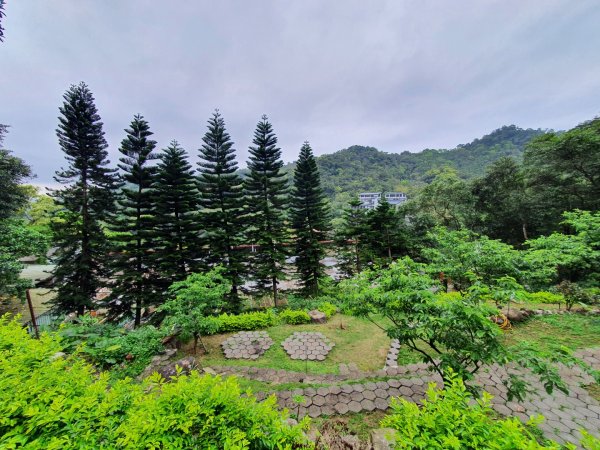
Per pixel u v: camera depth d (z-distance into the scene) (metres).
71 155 9.81
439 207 16.34
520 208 13.85
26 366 1.92
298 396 3.26
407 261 3.47
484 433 1.36
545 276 6.78
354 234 13.50
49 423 1.49
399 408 1.73
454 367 2.73
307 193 12.14
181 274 9.59
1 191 9.63
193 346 6.02
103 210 10.37
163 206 9.67
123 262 9.54
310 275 12.66
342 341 6.25
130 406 1.73
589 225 6.80
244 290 11.74
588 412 3.33
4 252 9.40
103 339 5.36
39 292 13.46
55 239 9.31
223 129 10.85
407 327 3.09
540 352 2.42
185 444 1.50
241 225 11.29
